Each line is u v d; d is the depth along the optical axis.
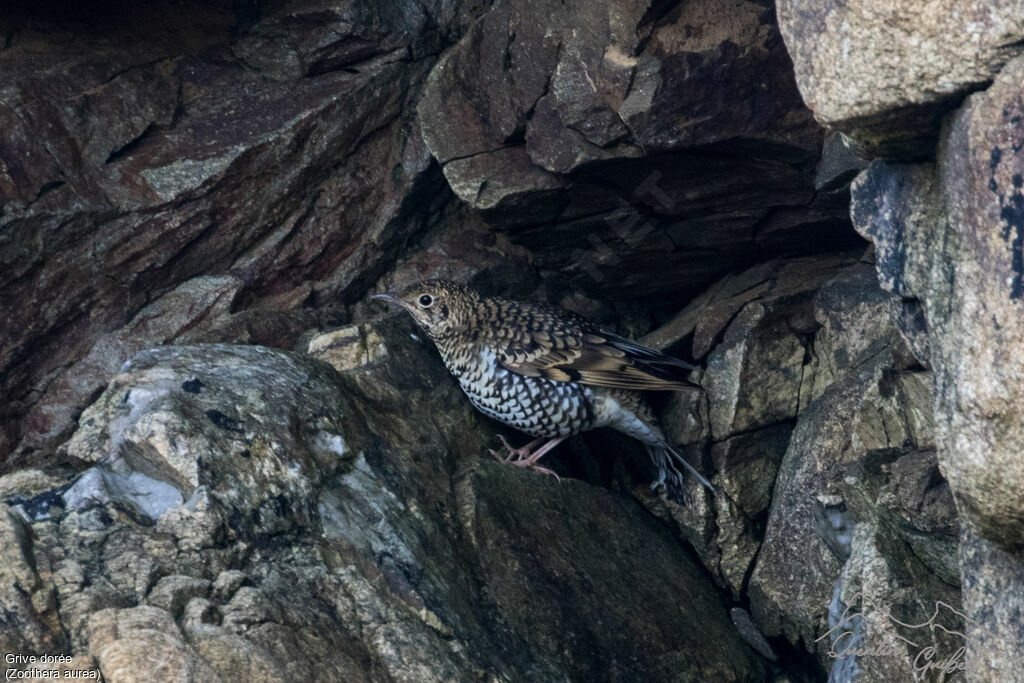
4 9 10.61
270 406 8.66
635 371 10.81
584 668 9.00
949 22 5.31
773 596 10.83
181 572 7.27
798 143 9.55
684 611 10.38
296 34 11.49
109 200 10.59
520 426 11.04
